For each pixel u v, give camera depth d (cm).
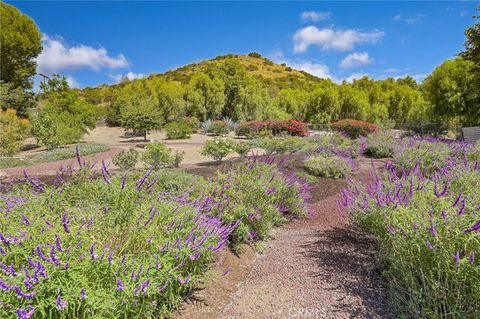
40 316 188
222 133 2570
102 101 4753
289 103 3591
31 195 291
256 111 3178
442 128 2269
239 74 3347
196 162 1205
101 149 1588
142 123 2277
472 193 307
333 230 468
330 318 245
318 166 861
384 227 297
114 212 271
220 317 252
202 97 3109
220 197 422
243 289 299
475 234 212
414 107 3706
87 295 191
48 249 208
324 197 677
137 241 256
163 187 460
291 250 397
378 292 278
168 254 246
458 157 738
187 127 2397
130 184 291
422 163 738
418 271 244
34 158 1348
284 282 310
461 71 2145
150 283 217
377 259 323
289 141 1241
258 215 414
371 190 382
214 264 337
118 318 206
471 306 213
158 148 912
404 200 307
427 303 229
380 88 4419
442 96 2242
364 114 3397
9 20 2545
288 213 543
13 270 183
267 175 526
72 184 307
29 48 2652
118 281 202
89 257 207
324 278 312
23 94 2475
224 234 329
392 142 1295
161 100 3012
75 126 2105
